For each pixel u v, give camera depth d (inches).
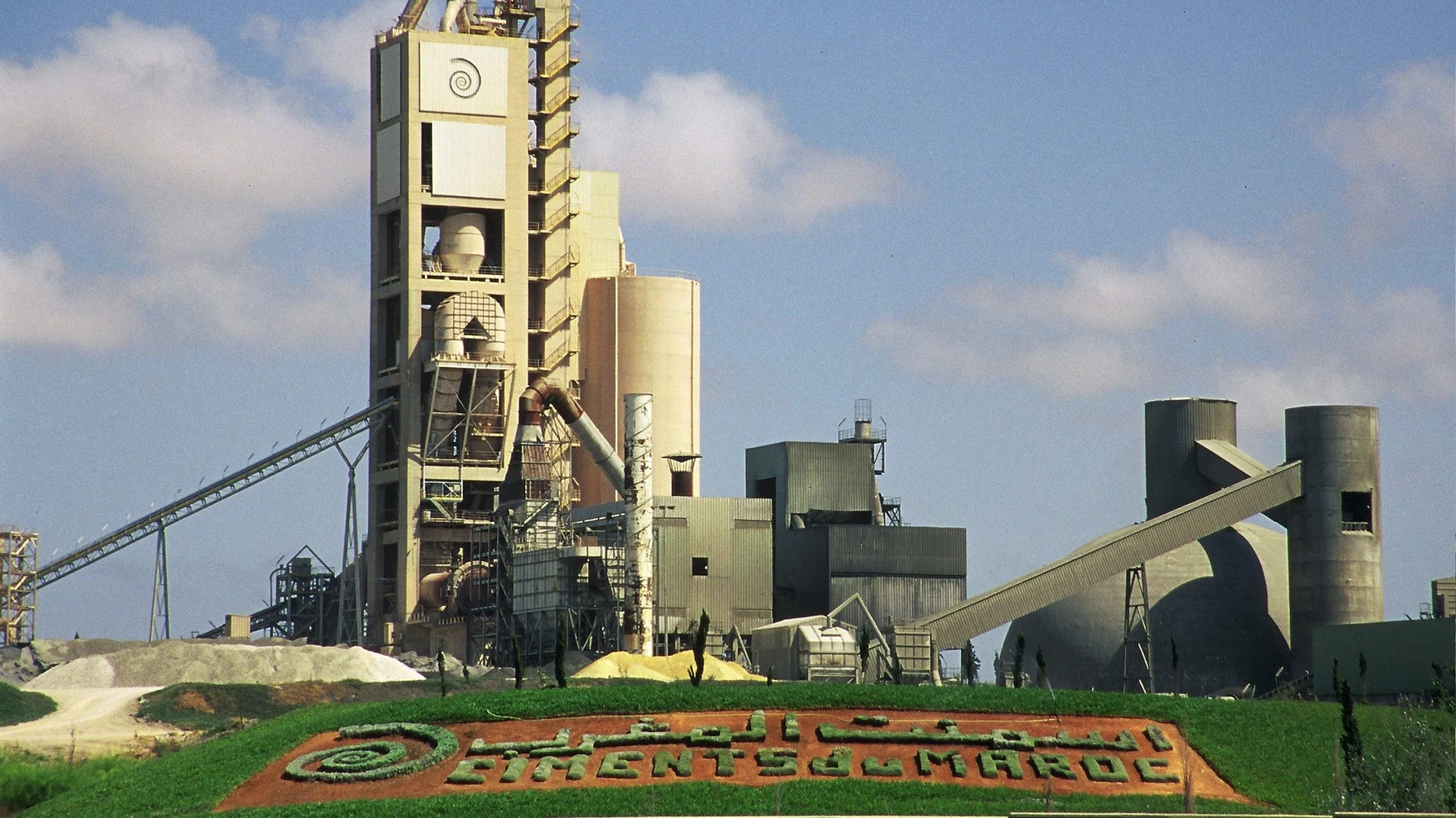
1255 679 7288.4
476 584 7652.6
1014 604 6274.6
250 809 3307.1
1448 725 3727.9
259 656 6505.9
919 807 3275.1
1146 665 7091.5
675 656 5954.7
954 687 4028.1
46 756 4736.7
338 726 3735.2
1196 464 7716.5
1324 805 3449.8
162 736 5167.3
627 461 6914.4
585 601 6904.5
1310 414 7106.3
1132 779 3567.9
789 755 3540.8
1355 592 7017.7
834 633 6146.7
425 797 3309.5
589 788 3344.0
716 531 7509.8
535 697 3774.6
